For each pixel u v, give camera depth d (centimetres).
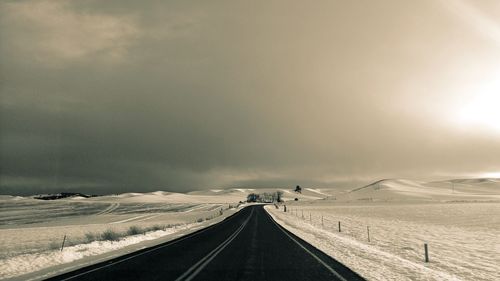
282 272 1165
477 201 12500
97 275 1091
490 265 1497
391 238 2638
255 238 2383
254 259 1450
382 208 8788
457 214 5694
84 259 1448
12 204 12094
